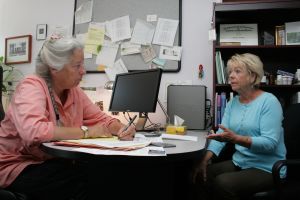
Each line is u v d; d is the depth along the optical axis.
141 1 2.59
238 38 2.30
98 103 2.59
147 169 1.04
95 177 1.07
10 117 1.20
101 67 2.63
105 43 2.65
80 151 0.89
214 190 1.55
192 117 2.23
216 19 2.36
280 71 2.24
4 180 1.14
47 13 2.87
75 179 1.14
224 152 1.97
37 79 1.24
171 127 1.74
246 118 1.66
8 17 3.02
